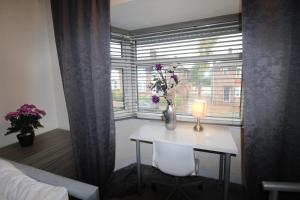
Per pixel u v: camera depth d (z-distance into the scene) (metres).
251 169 1.27
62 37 1.67
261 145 1.23
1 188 0.99
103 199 1.78
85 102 1.68
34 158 1.44
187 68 2.14
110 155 1.71
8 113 1.57
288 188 0.86
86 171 1.84
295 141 1.14
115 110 2.32
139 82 2.44
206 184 1.99
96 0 1.48
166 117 1.87
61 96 2.06
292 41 1.08
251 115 1.22
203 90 2.11
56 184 1.02
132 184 1.94
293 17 1.06
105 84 1.59
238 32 1.85
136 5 1.65
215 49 1.98
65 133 1.98
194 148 1.48
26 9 1.79
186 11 1.80
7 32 1.64
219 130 1.84
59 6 1.65
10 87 1.68
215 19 1.92
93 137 1.72
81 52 1.60
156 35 2.23
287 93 1.13
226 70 1.98
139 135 1.74
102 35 1.52
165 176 2.14
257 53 1.15
